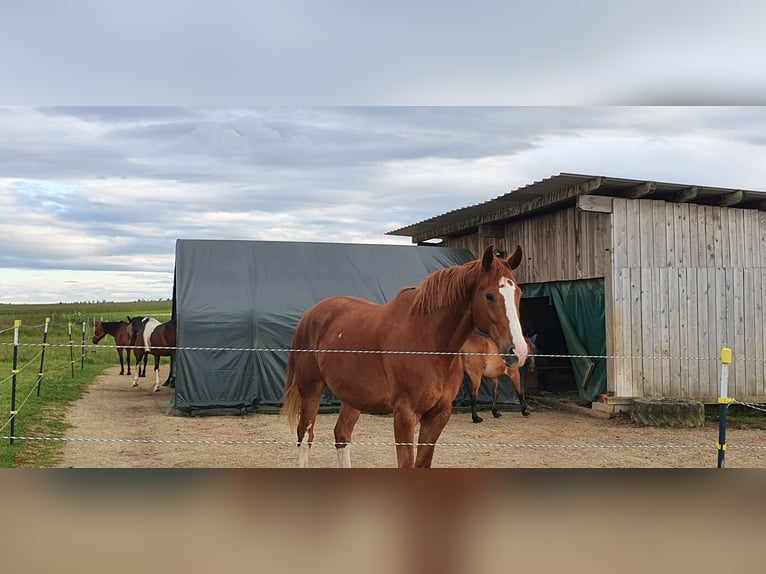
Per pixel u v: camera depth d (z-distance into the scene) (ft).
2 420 28.04
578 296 38.09
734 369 35.94
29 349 63.46
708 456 24.62
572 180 32.91
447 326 14.60
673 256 35.14
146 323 46.55
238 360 35.32
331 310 18.10
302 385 18.74
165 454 23.85
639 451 25.52
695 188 32.94
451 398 14.94
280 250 40.16
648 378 34.53
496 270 14.12
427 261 42.68
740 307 36.11
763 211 36.73
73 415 32.42
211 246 39.17
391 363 14.71
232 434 28.55
